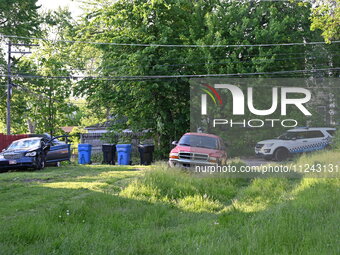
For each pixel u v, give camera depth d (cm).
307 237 554
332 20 2044
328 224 632
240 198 1084
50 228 658
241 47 2780
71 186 1185
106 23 3033
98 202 927
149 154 2538
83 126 4678
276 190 1145
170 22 3047
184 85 2948
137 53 2723
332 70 3130
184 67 2856
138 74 2822
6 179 1402
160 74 2822
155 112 3047
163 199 1034
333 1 2019
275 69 2803
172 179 1238
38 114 2956
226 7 2966
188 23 3014
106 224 732
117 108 3256
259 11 2930
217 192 1176
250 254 496
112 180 1327
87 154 2572
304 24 3009
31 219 695
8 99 2984
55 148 2048
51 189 1132
